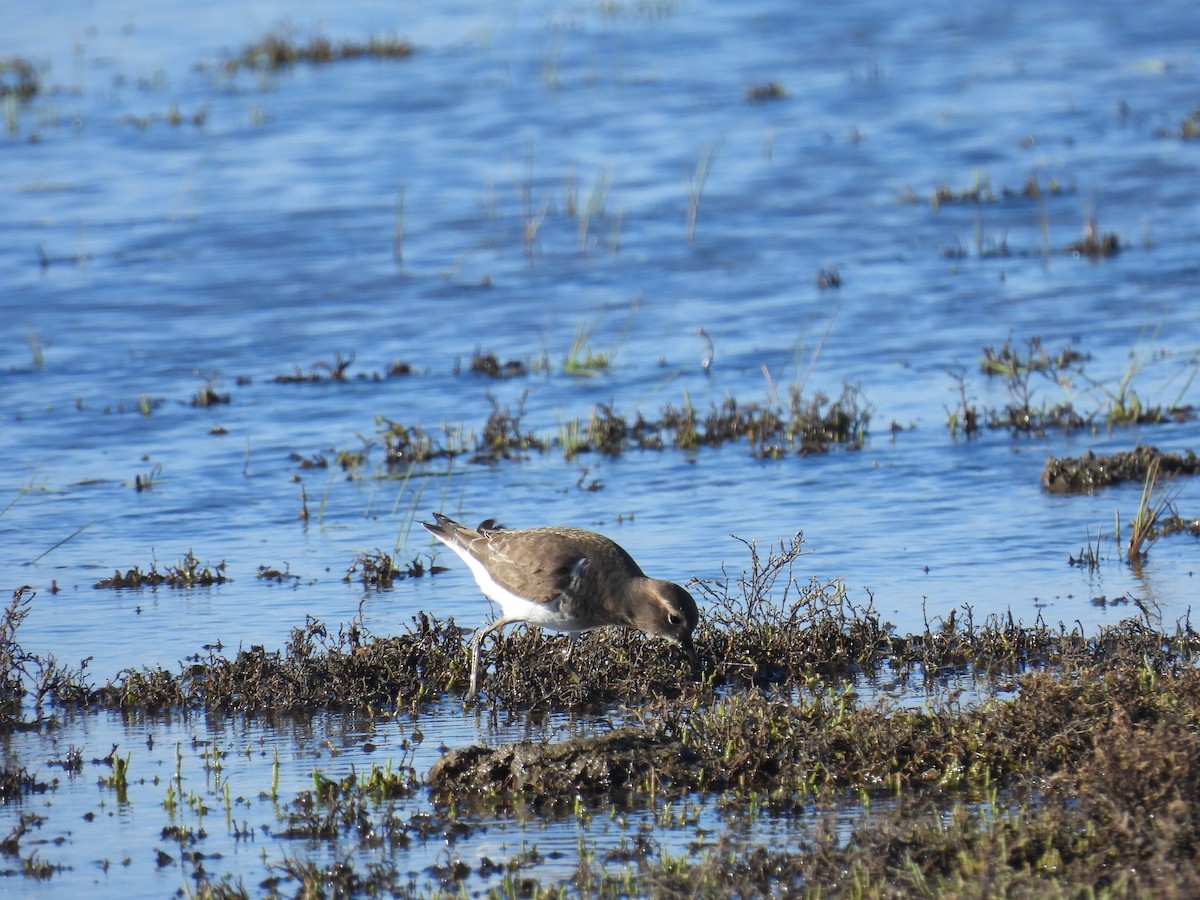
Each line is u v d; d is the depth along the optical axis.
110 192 30.88
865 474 16.83
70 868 9.20
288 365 21.64
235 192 30.70
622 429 18.34
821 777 9.98
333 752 10.85
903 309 23.08
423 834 9.54
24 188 31.20
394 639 12.33
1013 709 10.33
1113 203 28.11
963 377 20.06
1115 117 34.03
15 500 16.66
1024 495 16.00
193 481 17.20
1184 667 10.85
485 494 16.59
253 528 15.84
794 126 34.59
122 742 11.14
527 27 46.62
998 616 12.77
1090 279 23.97
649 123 35.28
